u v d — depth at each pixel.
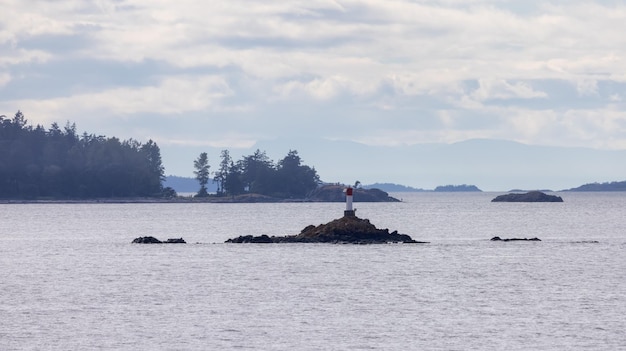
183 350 149.88
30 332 163.00
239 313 181.62
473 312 183.00
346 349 150.75
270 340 157.00
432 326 168.38
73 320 174.00
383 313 181.75
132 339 157.50
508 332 163.12
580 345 153.38
